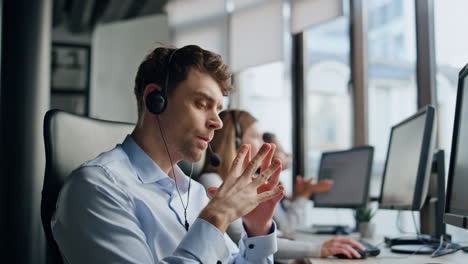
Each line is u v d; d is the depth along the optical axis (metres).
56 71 6.25
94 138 1.23
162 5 5.33
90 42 6.36
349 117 3.42
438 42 2.60
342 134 3.60
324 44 3.75
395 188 1.93
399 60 3.00
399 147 1.95
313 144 3.94
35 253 2.28
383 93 3.20
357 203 2.47
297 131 3.94
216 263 0.93
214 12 4.57
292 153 3.96
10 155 2.33
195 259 0.91
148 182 1.09
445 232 1.75
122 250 0.92
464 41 2.29
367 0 3.37
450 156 1.26
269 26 3.97
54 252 1.08
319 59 3.85
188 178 1.22
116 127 1.30
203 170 2.03
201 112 1.04
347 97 3.44
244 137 2.11
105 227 0.93
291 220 2.77
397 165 1.94
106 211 0.95
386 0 3.18
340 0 3.33
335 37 3.60
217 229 0.93
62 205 0.96
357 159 2.58
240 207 0.96
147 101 1.05
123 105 5.79
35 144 2.39
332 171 2.78
